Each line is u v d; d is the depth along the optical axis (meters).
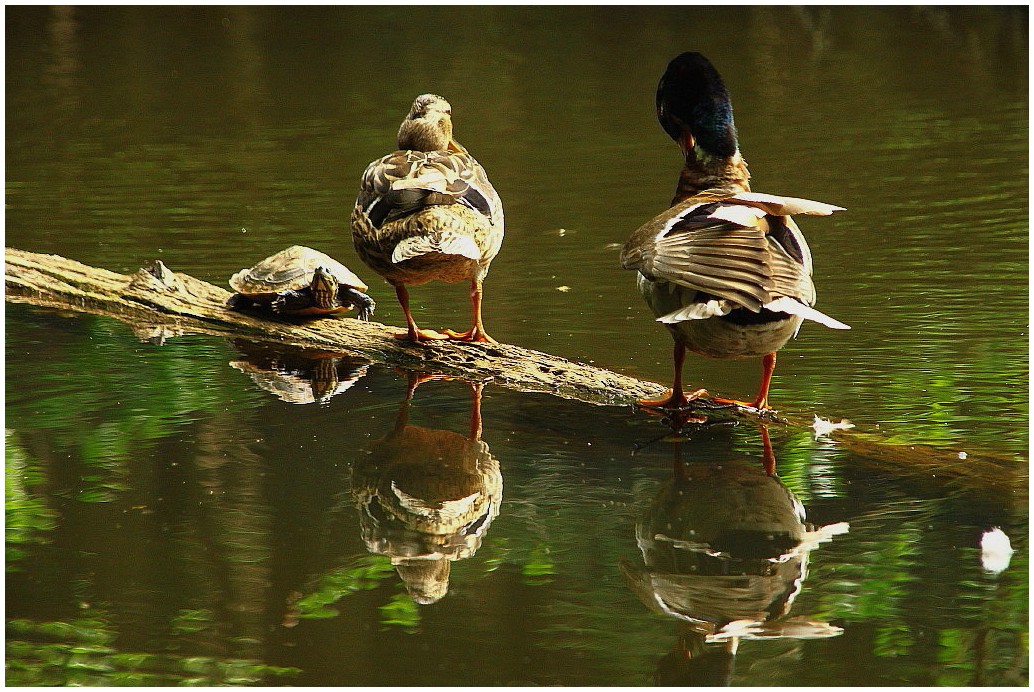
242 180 22.81
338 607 7.37
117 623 7.18
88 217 20.00
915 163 22.30
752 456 9.87
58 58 40.22
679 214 9.34
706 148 10.59
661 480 9.38
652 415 10.95
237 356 13.00
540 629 7.05
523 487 9.31
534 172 23.00
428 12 47.78
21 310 14.73
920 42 37.31
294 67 37.72
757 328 9.47
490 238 11.75
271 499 9.07
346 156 24.88
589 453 10.03
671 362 12.39
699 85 10.48
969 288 14.49
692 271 8.66
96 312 14.73
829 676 6.48
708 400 10.98
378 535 8.41
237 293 14.09
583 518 8.70
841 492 9.05
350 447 10.17
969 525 8.37
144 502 8.99
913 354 12.23
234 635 7.00
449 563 7.95
